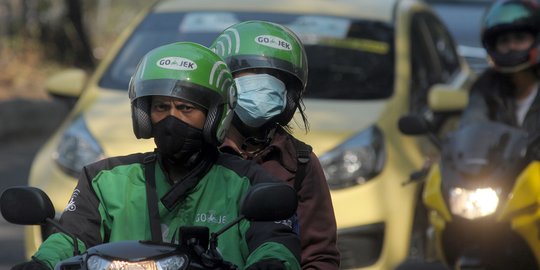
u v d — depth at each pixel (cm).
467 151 1364
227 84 791
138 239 790
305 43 1773
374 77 1730
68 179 1543
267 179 790
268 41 938
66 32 4703
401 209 1548
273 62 932
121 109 1638
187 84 771
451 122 1880
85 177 809
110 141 1550
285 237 767
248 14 1812
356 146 1547
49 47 4678
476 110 1483
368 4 1894
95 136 1564
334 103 1658
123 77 1753
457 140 1392
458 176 1352
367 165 1539
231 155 809
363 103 1666
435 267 1353
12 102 3431
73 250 770
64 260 722
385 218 1525
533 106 1407
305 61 962
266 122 938
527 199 1328
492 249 1338
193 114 778
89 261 702
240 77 933
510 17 1425
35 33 4678
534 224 1330
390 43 1797
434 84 1900
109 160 814
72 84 1794
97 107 1652
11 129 3397
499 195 1332
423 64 1877
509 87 1474
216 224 784
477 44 2892
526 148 1353
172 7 1877
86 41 4731
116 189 800
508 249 1337
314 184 936
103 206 801
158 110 781
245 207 723
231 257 775
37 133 3528
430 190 1381
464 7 3075
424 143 1709
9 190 770
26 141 3444
